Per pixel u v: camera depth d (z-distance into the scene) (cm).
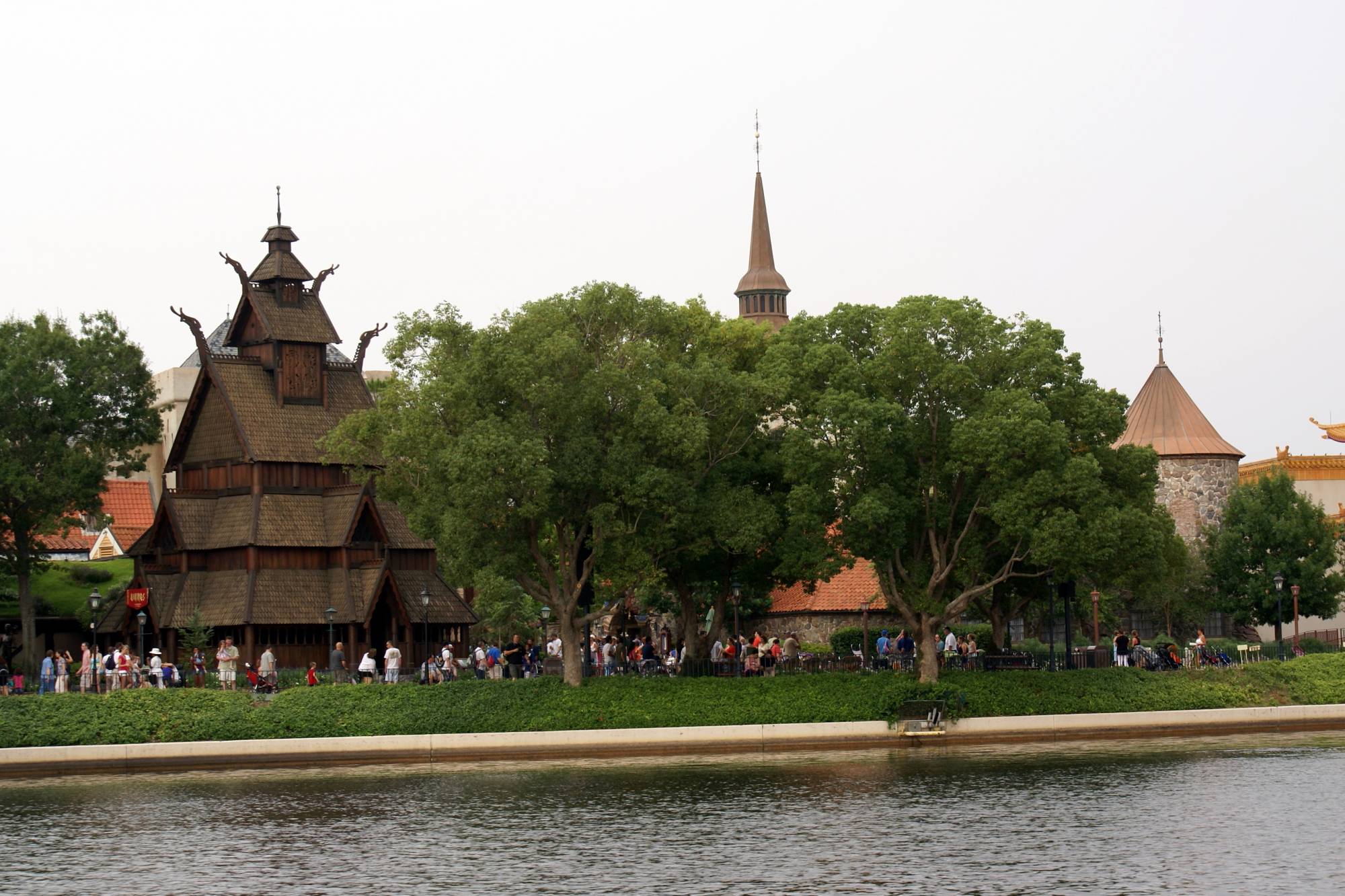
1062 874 4506
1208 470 10375
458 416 7000
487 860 4794
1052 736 7262
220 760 6688
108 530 11669
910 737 7094
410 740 6812
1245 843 4884
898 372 7444
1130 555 7381
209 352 8756
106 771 6575
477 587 7744
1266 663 7950
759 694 7206
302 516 8444
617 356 7338
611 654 7719
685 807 5612
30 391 8556
